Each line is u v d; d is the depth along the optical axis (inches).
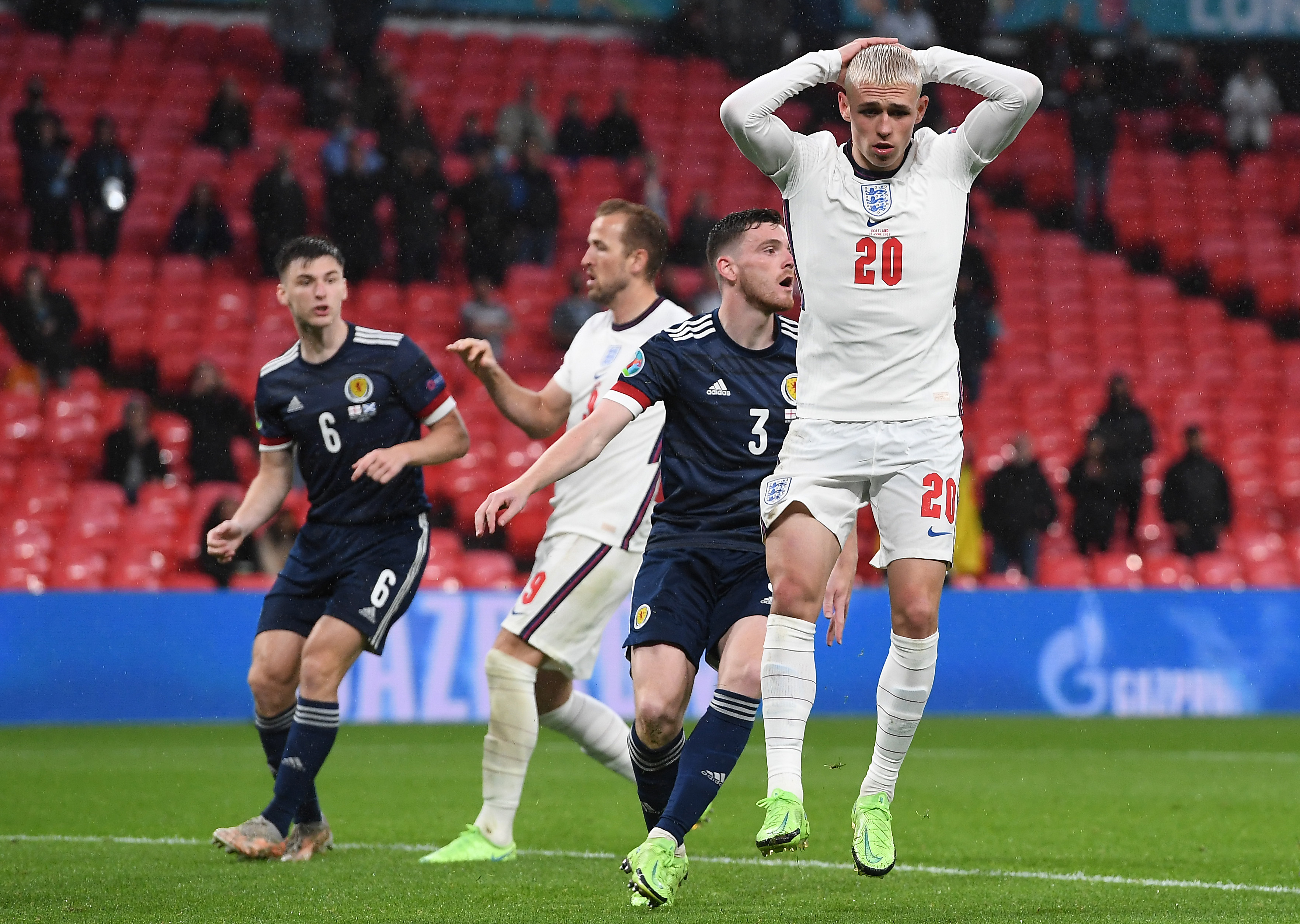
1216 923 537.3
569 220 2578.7
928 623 559.8
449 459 746.2
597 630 767.1
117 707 1627.7
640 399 610.5
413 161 2402.8
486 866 711.1
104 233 2354.8
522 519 2038.6
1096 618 1780.3
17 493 2005.4
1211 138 2918.3
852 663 1744.6
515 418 764.0
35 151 2337.6
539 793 1086.4
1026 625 1768.0
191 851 764.0
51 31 2691.9
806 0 2874.0
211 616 1662.2
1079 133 2689.5
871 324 556.1
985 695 1755.7
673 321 774.5
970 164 568.4
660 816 635.5
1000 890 637.9
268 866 706.8
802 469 565.6
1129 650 1780.3
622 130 2628.0
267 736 775.7
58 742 1456.7
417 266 2380.7
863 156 561.9
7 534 1900.8
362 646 739.4
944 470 557.9
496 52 2886.3
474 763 1286.9
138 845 791.7
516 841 829.2
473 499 2038.6
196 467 1921.8
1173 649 1786.4
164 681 1641.2
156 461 1937.7
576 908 577.9
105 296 2308.1
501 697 753.6
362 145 2610.7
